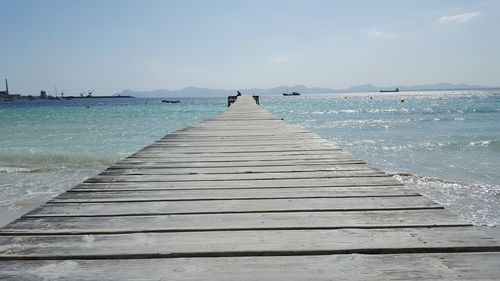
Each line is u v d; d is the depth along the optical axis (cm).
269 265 146
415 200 232
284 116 3086
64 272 140
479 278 131
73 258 153
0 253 157
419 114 3216
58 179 886
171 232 184
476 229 179
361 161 376
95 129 2105
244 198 246
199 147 486
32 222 197
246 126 762
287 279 134
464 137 1617
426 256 151
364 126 2211
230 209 222
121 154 1202
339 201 235
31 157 1141
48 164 1055
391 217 200
